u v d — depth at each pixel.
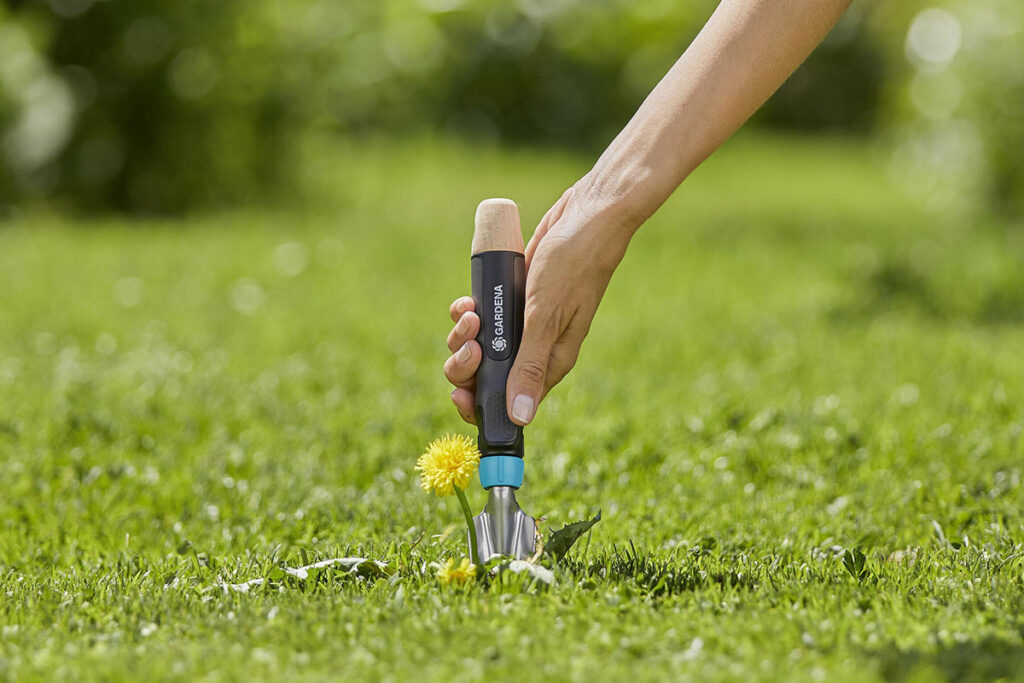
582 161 12.84
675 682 1.46
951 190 8.68
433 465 1.88
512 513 1.89
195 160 8.97
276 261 6.57
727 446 3.07
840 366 4.26
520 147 13.61
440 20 13.35
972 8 8.22
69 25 8.59
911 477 2.79
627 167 1.85
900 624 1.65
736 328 5.05
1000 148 8.04
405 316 5.20
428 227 8.05
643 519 2.49
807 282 6.20
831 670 1.49
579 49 13.63
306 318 5.14
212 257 6.62
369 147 12.28
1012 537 2.22
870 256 6.80
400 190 10.44
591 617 1.69
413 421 3.36
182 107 8.82
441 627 1.65
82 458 2.94
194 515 2.58
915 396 3.67
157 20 8.65
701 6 13.53
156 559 2.19
